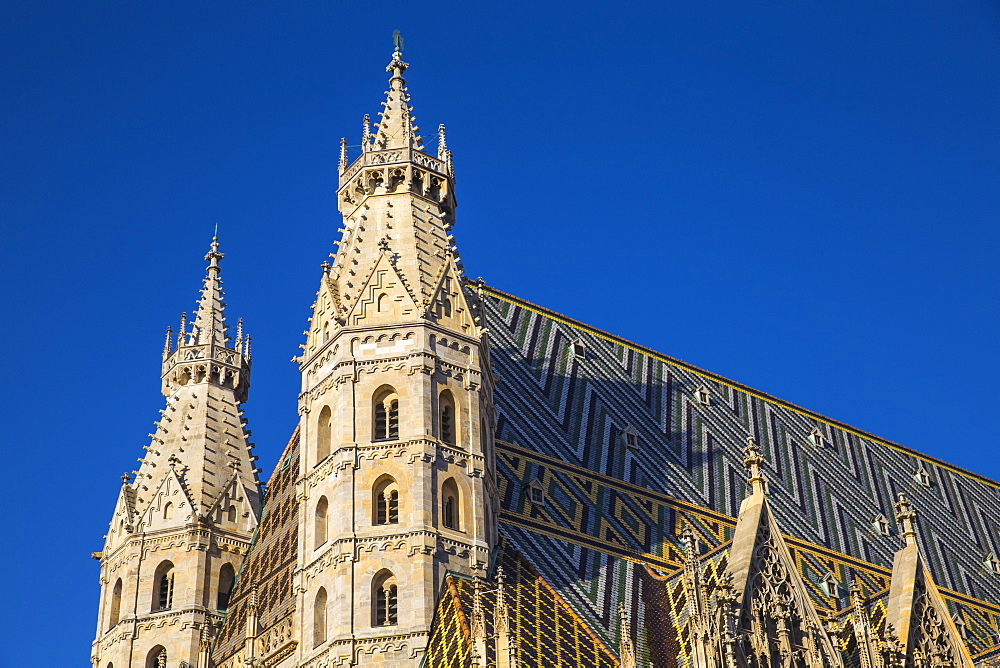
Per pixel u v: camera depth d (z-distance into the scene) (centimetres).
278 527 8619
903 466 11519
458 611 6931
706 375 10875
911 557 7838
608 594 7788
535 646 6762
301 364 8206
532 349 9838
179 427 9425
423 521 7338
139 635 8600
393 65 9225
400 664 7006
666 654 7269
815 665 7106
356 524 7375
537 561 7819
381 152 8669
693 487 9450
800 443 10825
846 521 10144
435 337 7938
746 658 6862
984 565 10869
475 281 9169
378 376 7788
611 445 9375
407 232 8375
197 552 8788
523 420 9044
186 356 9769
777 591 7206
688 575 6969
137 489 9225
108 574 9019
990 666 8062
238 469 9250
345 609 7169
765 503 7456
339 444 7606
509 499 8269
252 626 7956
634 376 10300
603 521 8581
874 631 7288
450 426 7800
